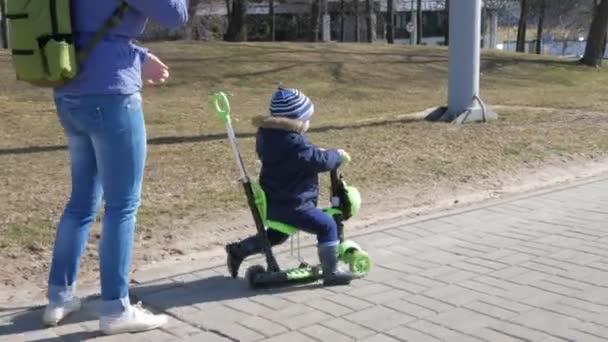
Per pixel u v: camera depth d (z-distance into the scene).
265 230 5.08
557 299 4.88
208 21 43.09
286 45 28.50
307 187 5.07
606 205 7.58
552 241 6.28
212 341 4.22
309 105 4.99
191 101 17.77
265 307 4.75
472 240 6.32
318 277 5.20
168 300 4.89
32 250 5.95
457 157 9.79
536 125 12.55
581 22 54.03
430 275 5.38
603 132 11.99
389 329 4.38
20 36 3.93
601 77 29.69
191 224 6.73
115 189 4.20
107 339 4.24
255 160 9.48
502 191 8.45
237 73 22.47
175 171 8.80
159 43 27.44
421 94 21.41
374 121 13.23
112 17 4.00
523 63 30.41
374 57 27.11
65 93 4.07
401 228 6.74
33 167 9.12
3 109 14.89
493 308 4.71
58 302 4.46
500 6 56.41
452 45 12.86
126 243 4.26
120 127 4.10
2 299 5.00
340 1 51.66
